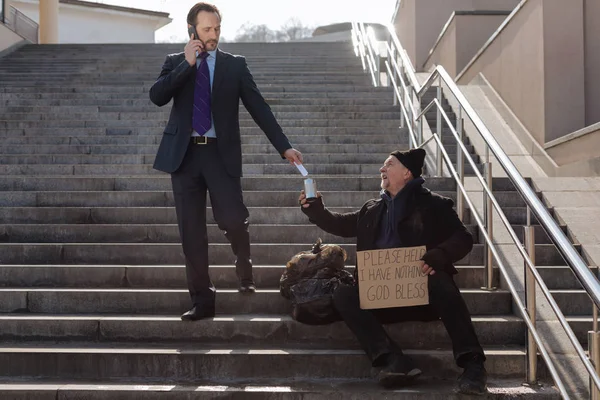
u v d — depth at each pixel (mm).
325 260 3961
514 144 8156
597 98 7539
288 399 3406
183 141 3908
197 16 3943
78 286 4469
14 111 9320
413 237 3789
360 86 10383
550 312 4109
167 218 5301
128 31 26969
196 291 4004
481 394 3367
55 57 13781
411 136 7293
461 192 5070
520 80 8328
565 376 3580
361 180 5965
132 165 6820
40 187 5953
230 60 4066
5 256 4785
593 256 4594
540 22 7688
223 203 3955
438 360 3691
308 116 8992
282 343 3910
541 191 5598
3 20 14555
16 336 3934
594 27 7578
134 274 4465
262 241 5012
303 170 3939
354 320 3613
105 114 8984
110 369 3656
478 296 4195
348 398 3396
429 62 13828
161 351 3695
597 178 5910
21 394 3398
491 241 4293
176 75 3852
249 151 7664
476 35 11477
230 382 3584
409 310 3805
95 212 5316
